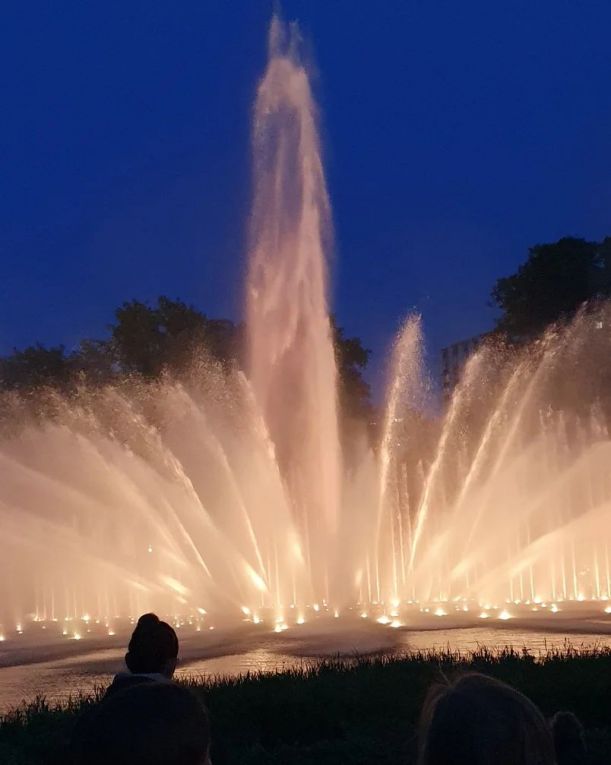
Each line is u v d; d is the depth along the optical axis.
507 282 60.06
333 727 10.87
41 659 20.09
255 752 9.98
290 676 12.84
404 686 11.98
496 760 2.86
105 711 2.84
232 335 61.94
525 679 11.88
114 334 62.28
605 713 11.00
